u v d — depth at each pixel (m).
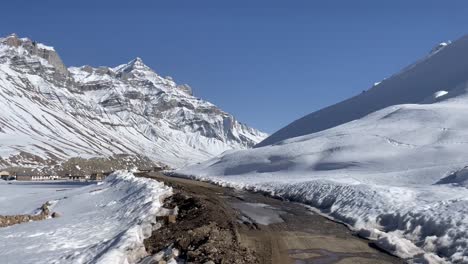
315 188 36.88
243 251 15.12
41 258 16.56
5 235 23.27
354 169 65.00
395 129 82.44
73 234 22.31
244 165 91.19
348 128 97.31
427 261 14.09
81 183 82.25
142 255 14.83
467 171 35.91
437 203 21.09
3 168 147.12
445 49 164.00
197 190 43.91
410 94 143.12
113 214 28.66
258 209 29.53
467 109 84.81
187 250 14.95
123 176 51.78
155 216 23.08
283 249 16.17
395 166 61.31
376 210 23.50
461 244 14.98
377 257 15.06
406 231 19.05
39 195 56.06
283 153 87.88
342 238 18.50
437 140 69.94
